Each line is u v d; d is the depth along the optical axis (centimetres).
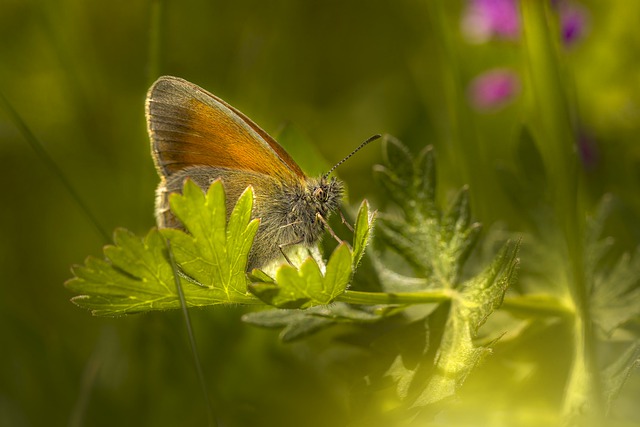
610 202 31
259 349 32
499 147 35
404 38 37
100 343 33
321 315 30
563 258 31
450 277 30
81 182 35
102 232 33
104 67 36
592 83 35
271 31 36
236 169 32
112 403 32
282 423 31
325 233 31
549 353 30
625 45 35
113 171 35
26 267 35
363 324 30
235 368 32
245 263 29
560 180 30
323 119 36
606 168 34
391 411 29
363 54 37
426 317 30
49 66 36
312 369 31
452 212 30
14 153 36
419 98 36
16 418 33
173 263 29
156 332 32
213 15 36
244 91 36
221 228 29
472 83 35
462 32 35
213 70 36
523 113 35
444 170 35
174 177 32
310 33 37
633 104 34
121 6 36
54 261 35
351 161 36
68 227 35
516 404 30
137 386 32
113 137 36
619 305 30
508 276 29
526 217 31
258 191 32
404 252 30
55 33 35
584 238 31
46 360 33
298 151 32
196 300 29
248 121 31
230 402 32
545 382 30
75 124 36
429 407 29
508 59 35
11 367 33
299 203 32
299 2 37
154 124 32
